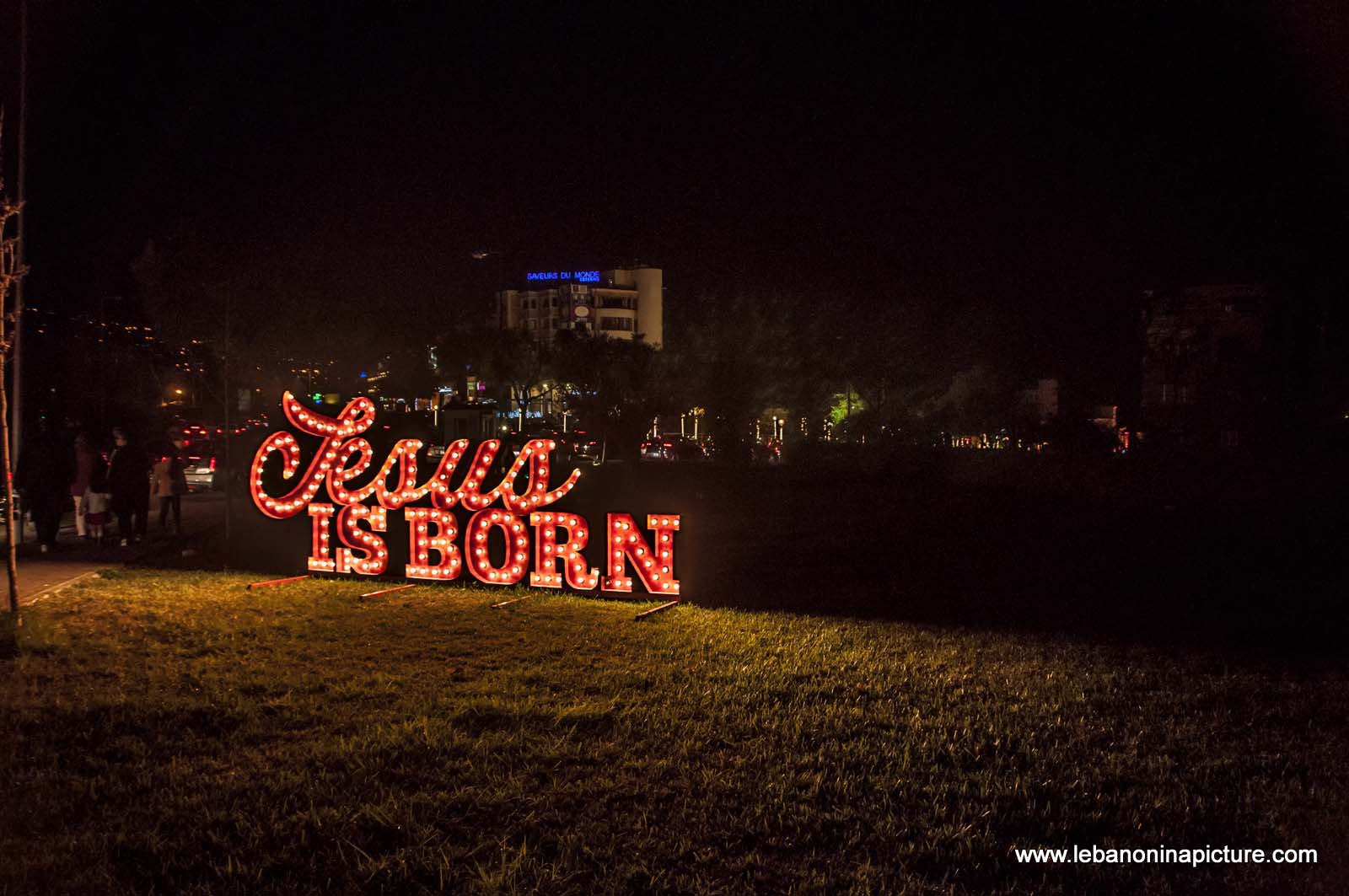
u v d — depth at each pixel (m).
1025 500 26.97
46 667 9.27
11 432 20.02
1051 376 45.12
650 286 140.38
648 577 12.94
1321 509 22.75
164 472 20.75
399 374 60.22
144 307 33.72
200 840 5.58
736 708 7.98
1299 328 33.19
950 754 6.97
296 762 6.75
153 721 7.62
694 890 5.04
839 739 7.30
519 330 53.31
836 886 5.11
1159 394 41.06
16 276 10.80
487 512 14.12
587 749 6.97
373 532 14.96
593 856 5.36
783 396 38.34
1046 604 12.90
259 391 33.16
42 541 17.84
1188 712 8.05
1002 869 5.33
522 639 10.59
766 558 17.05
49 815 5.87
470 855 5.39
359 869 5.22
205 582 14.51
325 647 10.19
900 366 38.62
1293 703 8.24
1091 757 6.96
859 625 11.47
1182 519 22.14
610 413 36.19
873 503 26.56
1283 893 5.09
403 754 6.82
